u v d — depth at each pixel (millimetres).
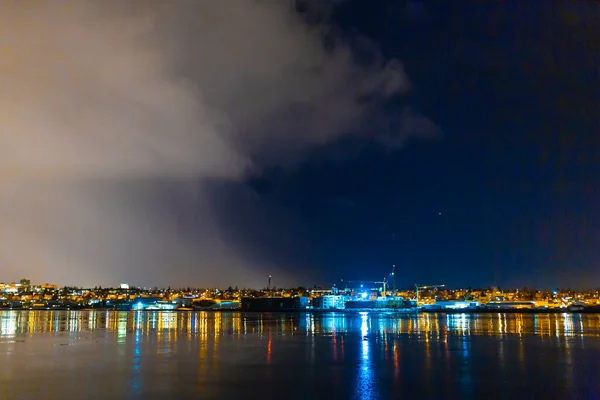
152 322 189500
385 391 46781
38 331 129500
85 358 69750
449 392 46188
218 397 44469
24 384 50438
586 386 48594
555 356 69812
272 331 127312
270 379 52812
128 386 49219
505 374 55156
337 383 50438
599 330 129500
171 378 53406
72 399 43688
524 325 160375
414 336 107750
